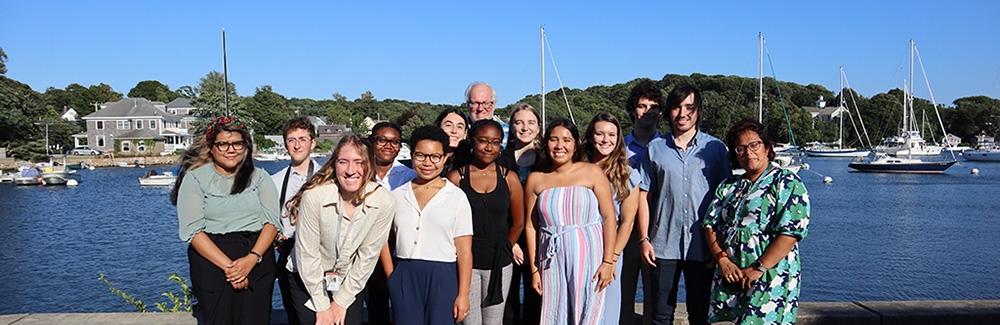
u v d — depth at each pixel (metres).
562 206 3.52
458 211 3.37
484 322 3.56
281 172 4.09
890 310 4.20
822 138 79.06
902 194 31.69
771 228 3.37
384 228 3.30
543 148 3.70
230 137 3.29
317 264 3.26
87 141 68.38
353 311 3.42
